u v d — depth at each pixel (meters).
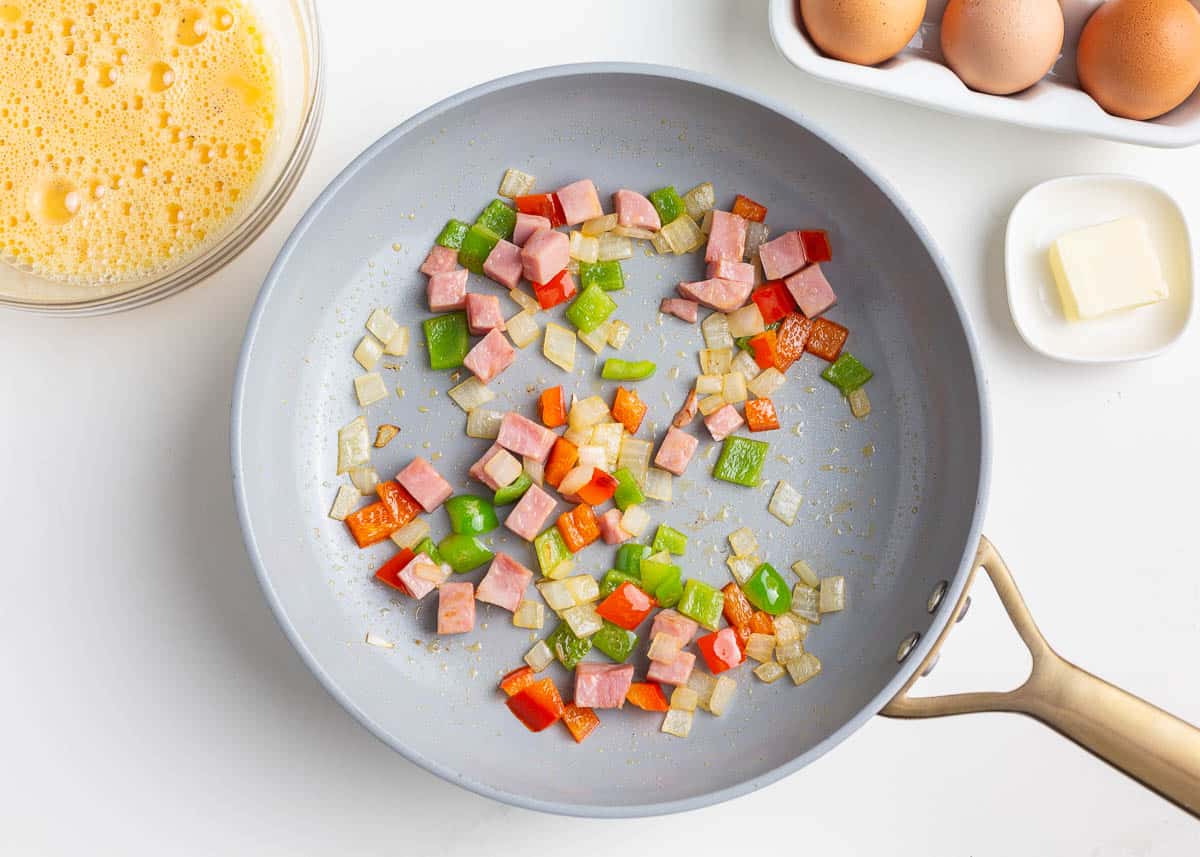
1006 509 0.61
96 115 0.58
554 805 0.53
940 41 0.59
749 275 0.58
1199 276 0.59
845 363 0.59
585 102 0.58
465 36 0.60
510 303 0.59
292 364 0.58
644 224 0.58
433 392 0.59
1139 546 0.61
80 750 0.60
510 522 0.58
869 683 0.58
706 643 0.58
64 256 0.58
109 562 0.60
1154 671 0.61
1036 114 0.57
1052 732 0.61
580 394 0.59
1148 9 0.56
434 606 0.59
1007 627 0.61
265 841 0.60
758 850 0.61
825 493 0.59
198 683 0.60
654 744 0.58
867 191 0.57
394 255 0.59
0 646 0.60
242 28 0.57
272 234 0.59
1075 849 0.61
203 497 0.60
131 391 0.60
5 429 0.60
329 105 0.60
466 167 0.59
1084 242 0.59
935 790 0.61
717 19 0.60
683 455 0.58
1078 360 0.59
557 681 0.58
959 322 0.57
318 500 0.59
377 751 0.60
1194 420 0.61
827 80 0.57
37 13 0.57
